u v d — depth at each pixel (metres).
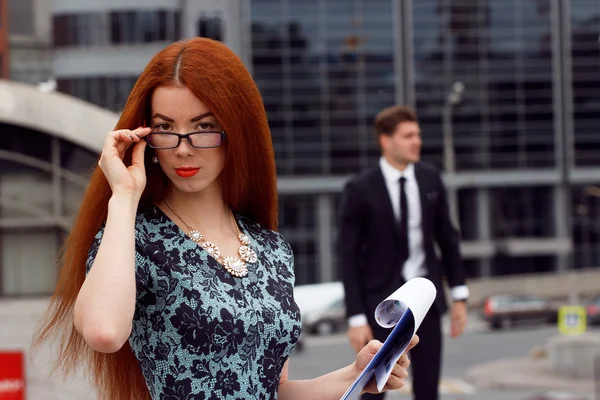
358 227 5.44
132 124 2.51
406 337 2.47
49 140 12.33
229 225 2.65
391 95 48.19
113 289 2.21
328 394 2.65
